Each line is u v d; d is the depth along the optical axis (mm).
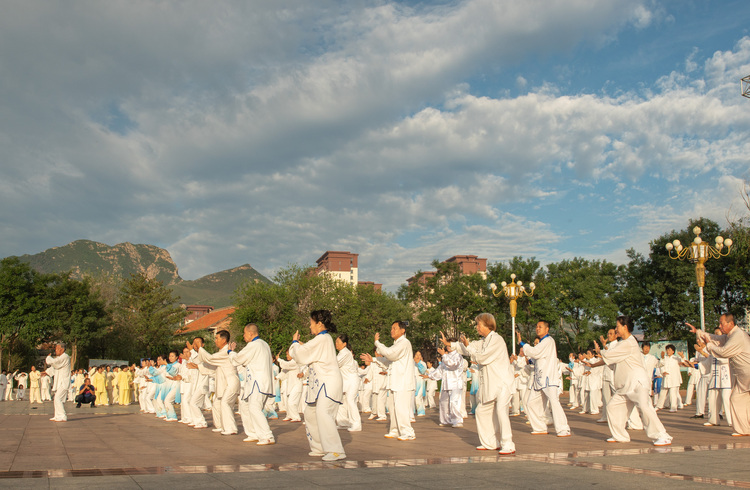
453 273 59344
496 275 57406
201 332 66500
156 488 5039
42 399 29797
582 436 10445
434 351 63500
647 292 47469
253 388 9719
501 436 7996
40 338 47688
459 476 5766
